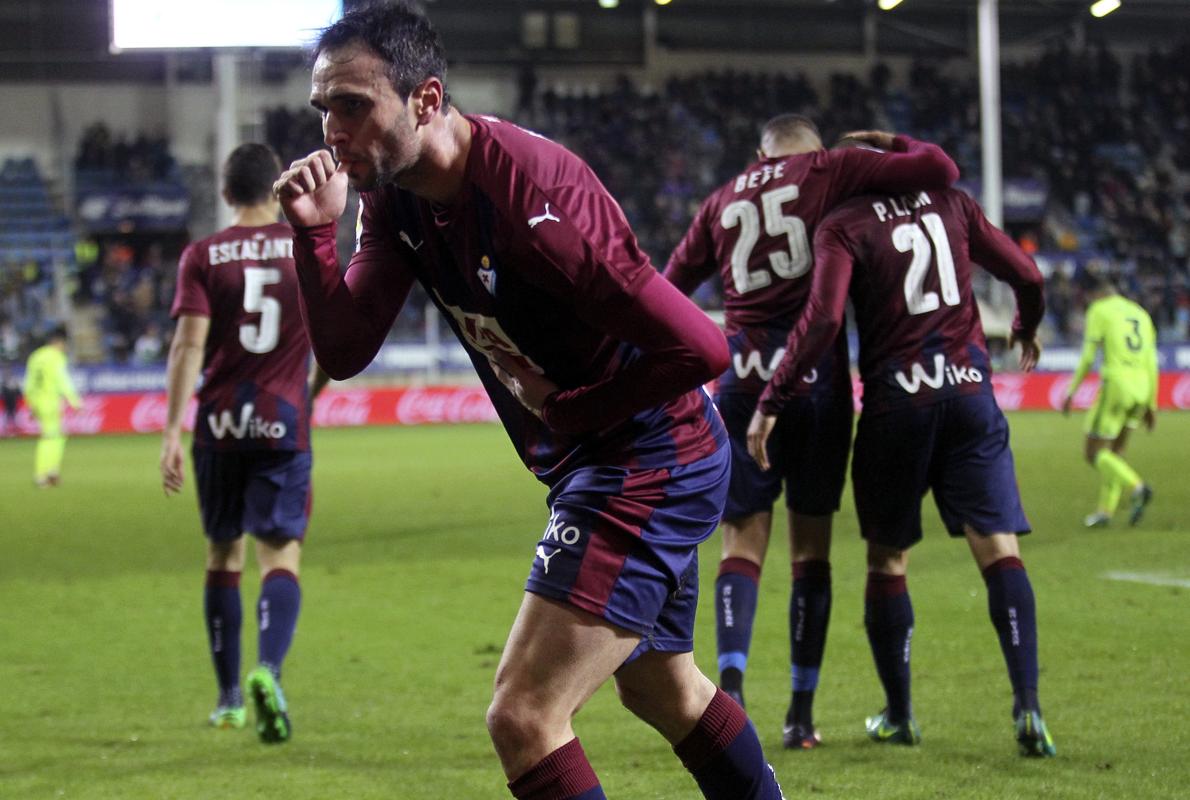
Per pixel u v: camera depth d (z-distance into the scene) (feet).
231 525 19.19
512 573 33.24
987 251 17.11
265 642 18.25
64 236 119.44
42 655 24.35
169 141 127.24
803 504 17.34
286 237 19.15
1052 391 105.29
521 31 135.44
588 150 127.34
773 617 26.05
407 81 9.14
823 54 141.28
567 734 9.77
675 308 9.34
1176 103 140.15
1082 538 36.42
